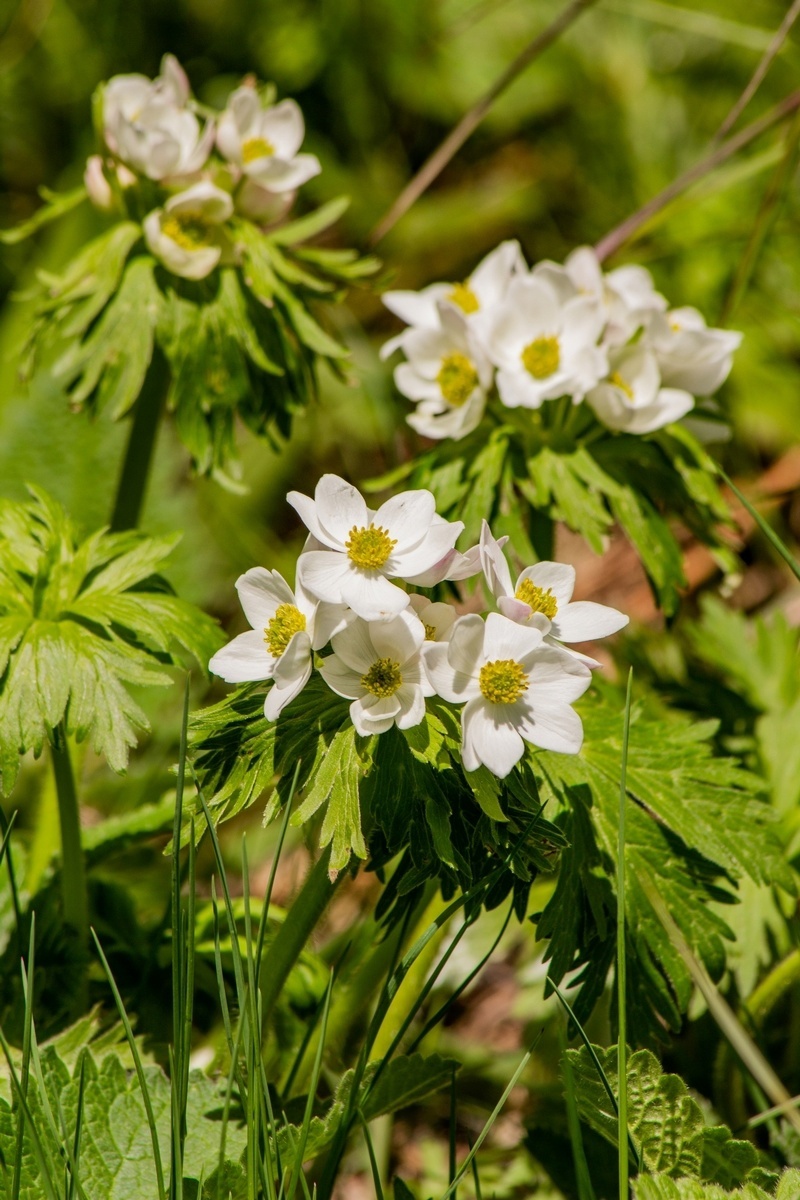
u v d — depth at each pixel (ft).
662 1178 2.78
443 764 2.72
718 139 3.53
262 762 2.75
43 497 3.02
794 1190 2.79
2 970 3.04
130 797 3.58
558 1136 3.02
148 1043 3.06
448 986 3.30
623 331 3.09
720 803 2.89
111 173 3.13
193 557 4.13
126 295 3.10
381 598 2.72
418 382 3.14
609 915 2.87
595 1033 3.15
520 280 3.07
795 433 4.34
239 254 3.12
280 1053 3.06
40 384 4.21
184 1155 2.85
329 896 2.86
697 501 3.12
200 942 3.12
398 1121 3.19
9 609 2.91
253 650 2.77
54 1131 2.79
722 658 3.34
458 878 2.74
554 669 2.72
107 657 2.88
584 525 3.02
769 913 3.10
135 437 3.25
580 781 2.89
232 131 3.11
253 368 3.15
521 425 3.11
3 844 2.84
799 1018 3.11
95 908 3.16
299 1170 2.76
